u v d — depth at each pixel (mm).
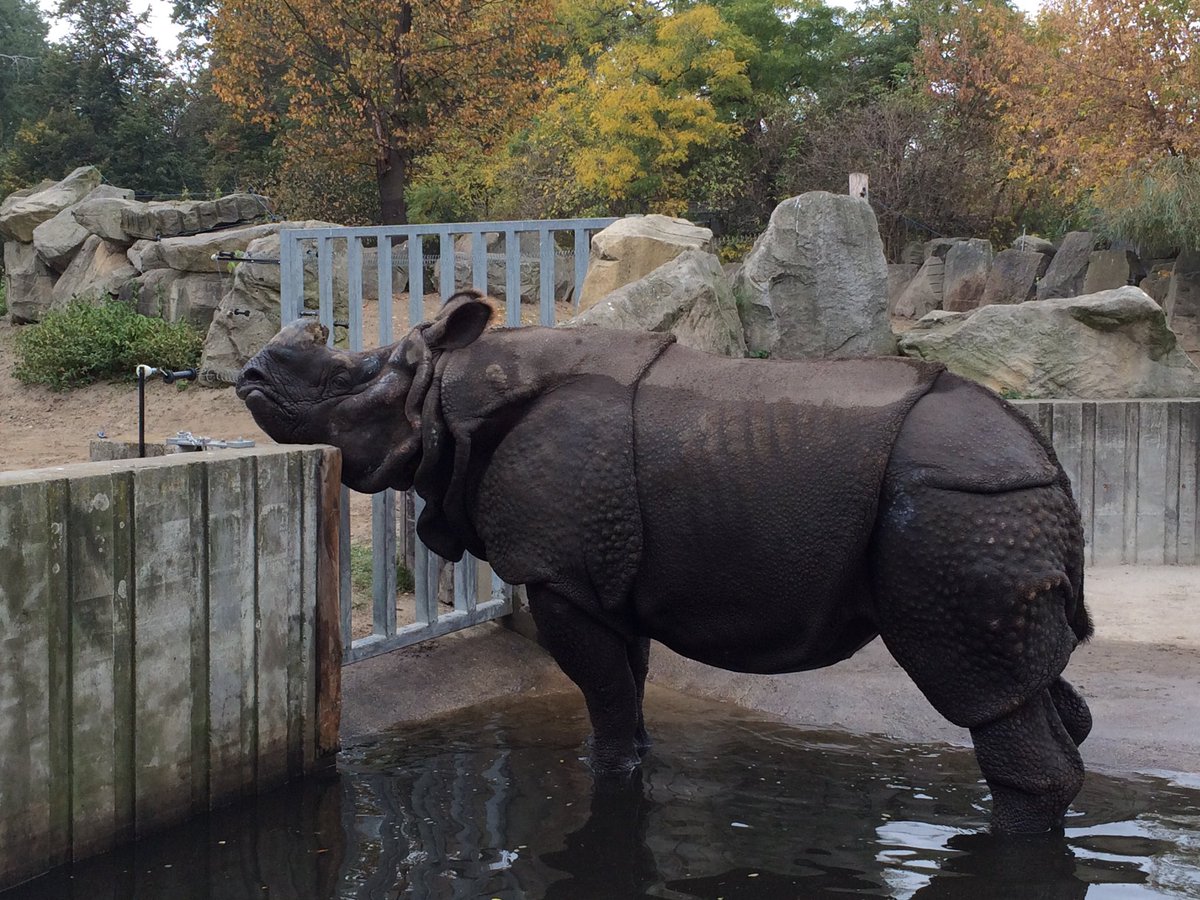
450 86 24469
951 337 10969
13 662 4203
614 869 4398
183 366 18391
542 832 4785
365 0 23188
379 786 5383
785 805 5031
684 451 4613
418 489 5215
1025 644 4176
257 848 4672
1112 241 21391
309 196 28828
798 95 36125
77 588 4445
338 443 5406
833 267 10375
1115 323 10758
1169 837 4574
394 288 19844
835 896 4129
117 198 22406
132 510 4672
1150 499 9750
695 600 4711
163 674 4840
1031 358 10797
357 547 9406
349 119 24656
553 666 7262
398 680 6734
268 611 5344
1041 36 28234
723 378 4770
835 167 28312
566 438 4797
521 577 4844
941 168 27500
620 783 5320
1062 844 4469
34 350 19000
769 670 4797
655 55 32188
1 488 4133
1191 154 19156
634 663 5547
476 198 32312
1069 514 4348
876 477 4277
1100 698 6176
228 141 37594
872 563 4371
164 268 19953
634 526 4684
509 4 24281
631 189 30969
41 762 4332
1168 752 5504
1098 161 20016
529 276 18719
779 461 4457
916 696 6312
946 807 4965
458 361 5121
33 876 4336
